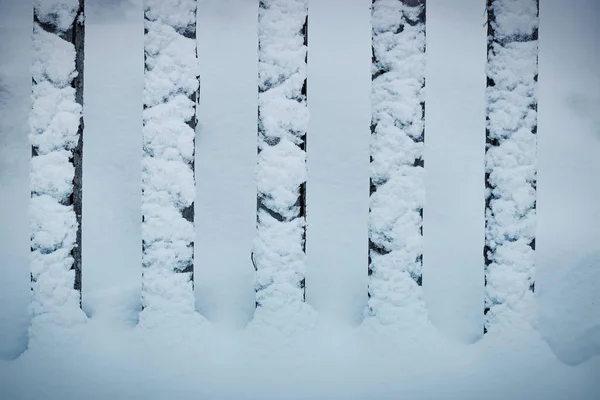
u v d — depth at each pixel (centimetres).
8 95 293
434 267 280
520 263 261
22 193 280
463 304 272
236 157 296
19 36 299
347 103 308
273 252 257
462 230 287
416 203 260
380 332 254
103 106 297
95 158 289
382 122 261
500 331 258
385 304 256
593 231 295
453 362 250
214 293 271
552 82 322
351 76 313
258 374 243
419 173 262
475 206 292
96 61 303
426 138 304
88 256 274
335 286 273
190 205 260
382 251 260
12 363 245
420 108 262
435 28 319
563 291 276
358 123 304
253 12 316
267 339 252
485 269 266
